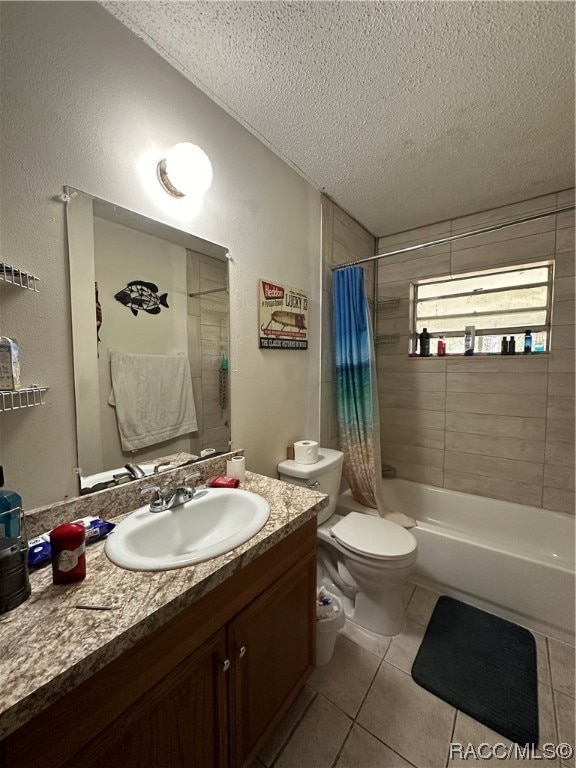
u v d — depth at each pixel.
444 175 1.82
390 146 1.58
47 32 0.85
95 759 0.57
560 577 1.46
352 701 1.21
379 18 0.99
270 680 0.98
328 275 2.09
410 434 2.59
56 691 0.49
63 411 0.92
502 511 2.18
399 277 2.59
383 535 1.55
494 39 1.05
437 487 2.47
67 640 0.56
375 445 2.02
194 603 0.73
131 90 1.05
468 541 1.69
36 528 0.85
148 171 1.11
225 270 1.41
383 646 1.45
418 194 2.01
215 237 1.36
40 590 0.68
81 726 0.55
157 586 0.69
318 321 2.03
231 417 1.48
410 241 2.53
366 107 1.34
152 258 1.14
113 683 0.59
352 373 2.06
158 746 0.68
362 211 2.23
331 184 1.91
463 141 1.54
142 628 0.60
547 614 1.50
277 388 1.74
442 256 2.39
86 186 0.95
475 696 1.22
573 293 1.96
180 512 1.05
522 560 1.55
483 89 1.25
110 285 1.03
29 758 0.49
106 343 1.02
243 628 0.86
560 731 1.10
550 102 1.31
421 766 1.01
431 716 1.16
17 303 0.82
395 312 2.61
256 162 1.53
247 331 1.54
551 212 1.56
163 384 1.20
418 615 1.63
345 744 1.07
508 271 2.23
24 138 0.82
